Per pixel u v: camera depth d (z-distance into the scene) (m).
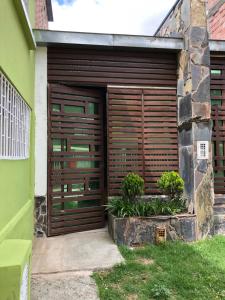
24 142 4.26
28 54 4.50
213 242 5.07
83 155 5.82
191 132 5.53
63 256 4.39
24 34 4.04
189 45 5.61
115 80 5.89
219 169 6.09
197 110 5.52
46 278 3.70
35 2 6.06
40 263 4.14
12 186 3.22
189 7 5.64
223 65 6.21
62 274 3.82
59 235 5.47
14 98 3.42
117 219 4.96
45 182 5.43
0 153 2.68
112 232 5.16
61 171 5.57
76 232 5.66
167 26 6.89
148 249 4.63
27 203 4.45
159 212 5.22
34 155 5.36
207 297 3.20
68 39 5.50
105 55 5.88
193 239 5.22
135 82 5.97
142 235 5.00
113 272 3.85
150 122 6.02
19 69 3.63
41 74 5.56
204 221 5.38
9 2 3.02
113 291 3.35
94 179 5.96
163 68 6.09
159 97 6.06
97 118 6.05
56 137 5.56
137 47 5.75
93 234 5.52
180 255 4.39
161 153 6.01
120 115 5.92
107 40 5.63
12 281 2.11
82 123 5.86
